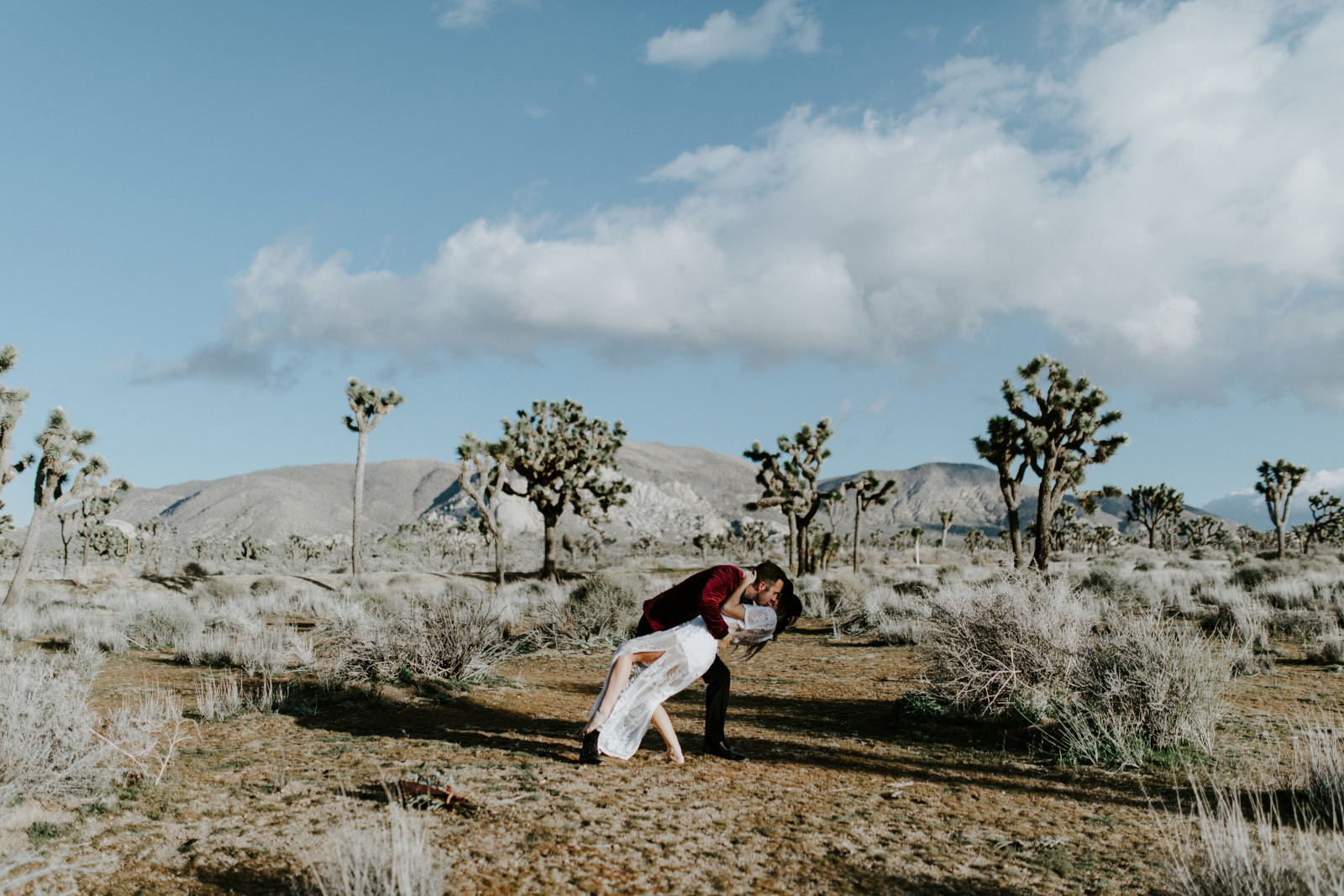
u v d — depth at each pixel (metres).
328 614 14.43
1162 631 7.01
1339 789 4.59
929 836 4.35
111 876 3.64
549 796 4.84
